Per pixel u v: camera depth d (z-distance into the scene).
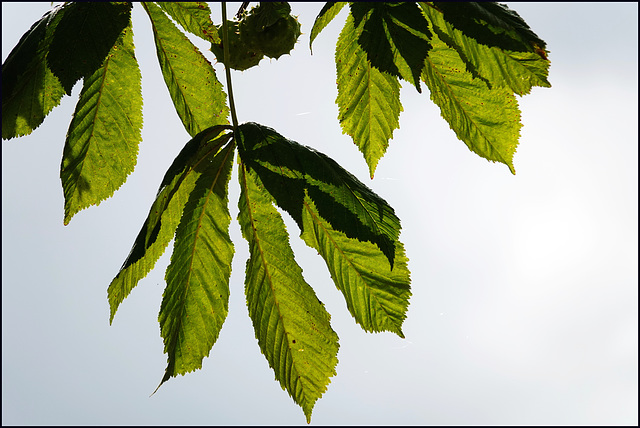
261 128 1.04
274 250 1.08
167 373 1.07
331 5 1.04
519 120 1.06
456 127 1.07
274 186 1.02
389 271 1.06
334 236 1.07
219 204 1.08
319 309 1.08
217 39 1.07
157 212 1.05
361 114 1.08
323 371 1.08
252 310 1.08
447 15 1.01
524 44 1.00
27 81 1.08
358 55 1.06
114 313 1.06
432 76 1.06
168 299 1.07
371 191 1.04
